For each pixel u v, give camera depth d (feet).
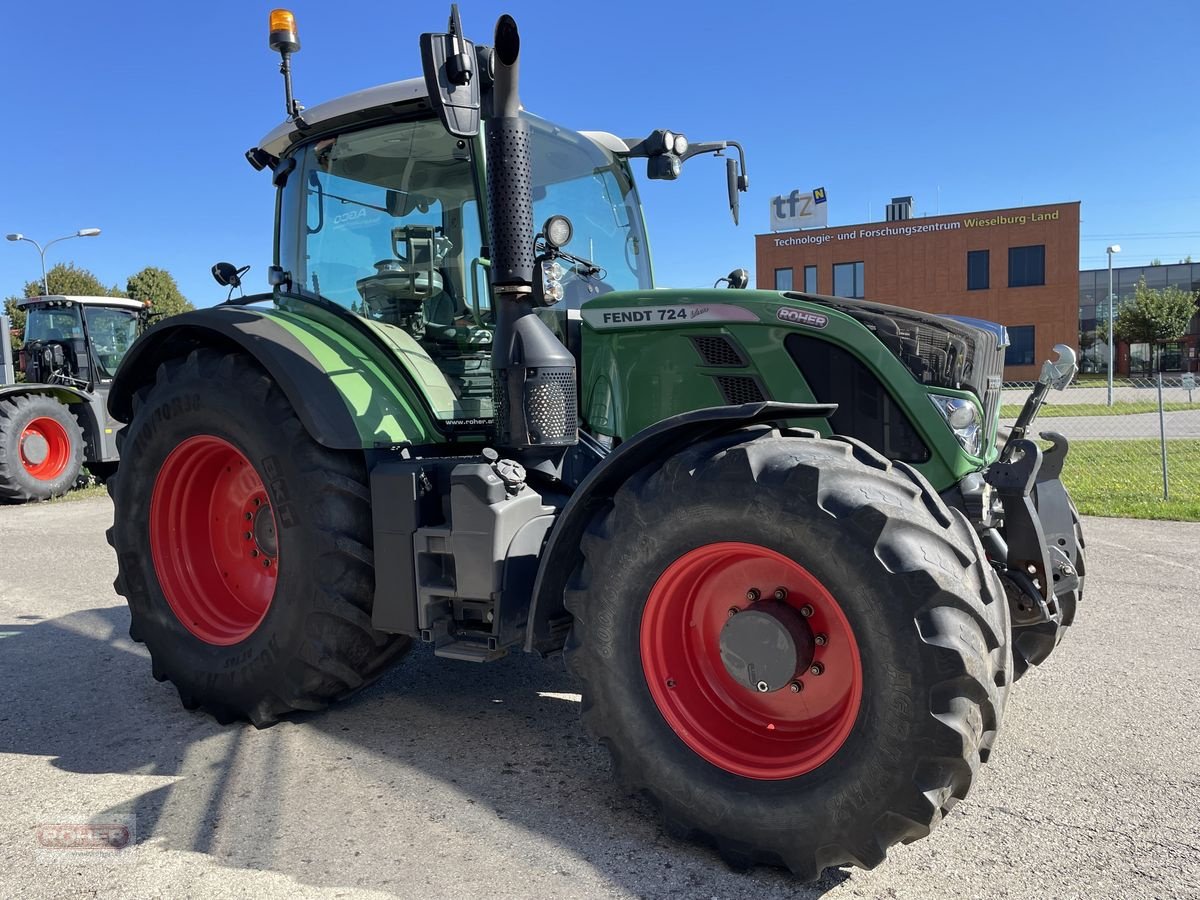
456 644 9.70
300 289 12.91
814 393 10.14
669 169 13.65
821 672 7.75
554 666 13.46
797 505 7.22
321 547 10.09
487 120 9.67
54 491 34.22
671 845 8.09
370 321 11.45
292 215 13.02
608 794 9.12
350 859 7.87
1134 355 154.61
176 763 9.98
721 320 10.44
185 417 11.28
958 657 6.66
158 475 11.73
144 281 178.50
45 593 18.81
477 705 11.76
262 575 11.98
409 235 11.85
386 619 9.91
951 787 6.92
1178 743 10.19
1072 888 7.31
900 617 6.81
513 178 9.46
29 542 25.08
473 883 7.48
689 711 8.14
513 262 9.53
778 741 7.94
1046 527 10.03
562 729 10.93
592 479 8.35
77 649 14.65
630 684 8.07
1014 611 8.91
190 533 11.99
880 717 6.90
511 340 9.62
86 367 36.70
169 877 7.61
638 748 8.05
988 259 113.80
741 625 7.80
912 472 7.85
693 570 8.00
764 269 124.26
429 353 11.84
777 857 7.44
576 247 12.23
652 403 10.85
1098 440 43.01
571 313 11.57
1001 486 8.82
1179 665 12.81
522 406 9.57
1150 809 8.66
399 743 10.49
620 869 7.68
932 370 9.78
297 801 9.00
